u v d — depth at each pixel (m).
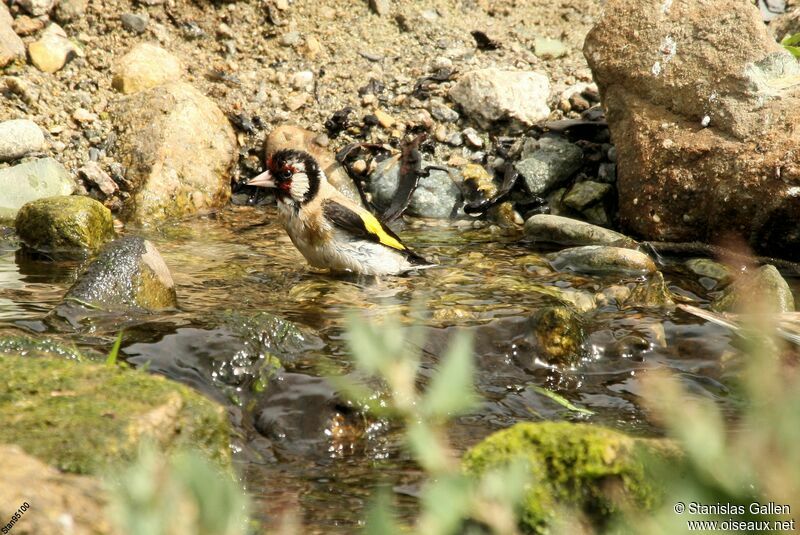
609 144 14.73
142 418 5.23
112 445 4.94
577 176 14.59
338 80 16.06
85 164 14.06
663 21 13.31
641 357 8.95
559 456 4.82
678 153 12.54
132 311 9.23
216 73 15.84
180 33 16.31
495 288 10.91
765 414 2.56
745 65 12.41
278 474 6.49
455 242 13.23
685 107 12.78
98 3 15.95
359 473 6.51
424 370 7.97
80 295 9.16
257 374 7.77
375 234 11.89
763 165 11.73
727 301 10.19
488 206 14.42
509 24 17.47
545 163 14.50
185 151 14.35
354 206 12.16
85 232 12.02
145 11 16.22
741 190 11.88
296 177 11.95
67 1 15.70
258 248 12.73
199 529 2.72
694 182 12.39
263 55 16.34
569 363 8.73
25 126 13.73
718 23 12.91
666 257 12.70
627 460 4.74
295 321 9.37
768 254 12.12
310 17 16.97
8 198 13.07
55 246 11.93
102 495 4.32
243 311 9.70
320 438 7.08
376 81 16.06
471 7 17.70
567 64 16.59
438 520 2.63
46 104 14.53
